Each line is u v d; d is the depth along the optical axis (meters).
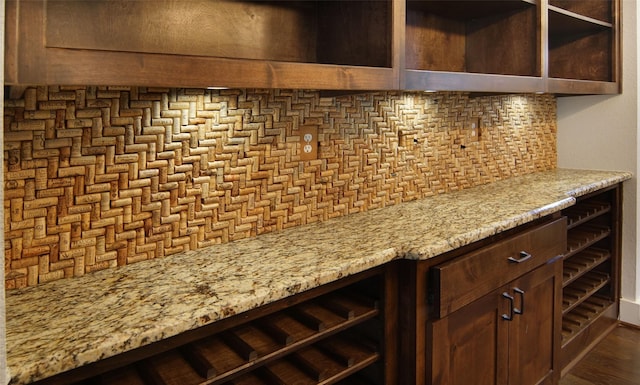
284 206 1.53
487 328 1.48
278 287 1.00
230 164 1.38
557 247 1.81
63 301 0.96
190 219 1.31
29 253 1.05
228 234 1.39
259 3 1.49
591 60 2.59
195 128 1.29
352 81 1.26
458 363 1.38
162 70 0.93
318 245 1.32
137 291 1.00
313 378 1.16
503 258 1.51
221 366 0.99
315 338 1.13
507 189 2.16
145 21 1.25
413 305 1.29
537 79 1.94
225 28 1.41
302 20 1.60
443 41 2.11
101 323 0.85
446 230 1.43
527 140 2.62
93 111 1.11
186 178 1.29
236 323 0.99
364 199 1.78
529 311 1.68
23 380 0.69
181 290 1.00
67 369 0.74
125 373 1.00
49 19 1.08
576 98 2.73
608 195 2.58
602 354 2.37
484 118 2.31
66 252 1.10
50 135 1.06
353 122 1.72
